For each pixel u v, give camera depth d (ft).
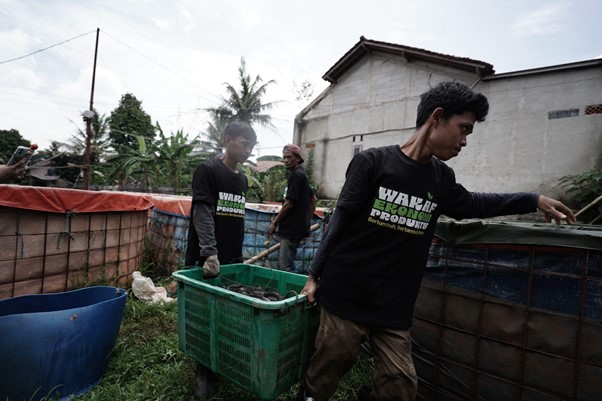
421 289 6.37
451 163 30.91
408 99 36.19
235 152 7.59
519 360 5.09
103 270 11.12
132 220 12.77
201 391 6.19
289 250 11.80
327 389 4.99
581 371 4.56
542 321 4.91
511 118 28.37
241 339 5.02
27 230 8.98
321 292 4.98
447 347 5.92
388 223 4.58
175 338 8.30
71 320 6.13
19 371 5.65
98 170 60.29
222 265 7.51
